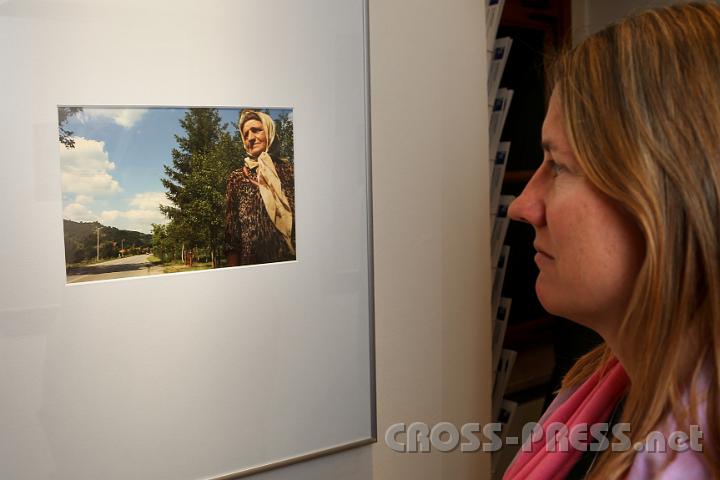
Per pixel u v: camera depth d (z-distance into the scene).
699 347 0.32
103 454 0.82
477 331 1.23
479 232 1.21
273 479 0.99
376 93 1.05
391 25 1.06
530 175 1.61
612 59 0.34
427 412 1.17
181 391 0.87
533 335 1.75
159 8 0.80
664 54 0.32
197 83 0.83
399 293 1.11
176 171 0.83
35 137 0.74
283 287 0.94
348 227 1.00
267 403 0.95
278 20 0.89
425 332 1.15
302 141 0.93
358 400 1.04
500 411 1.44
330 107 0.96
